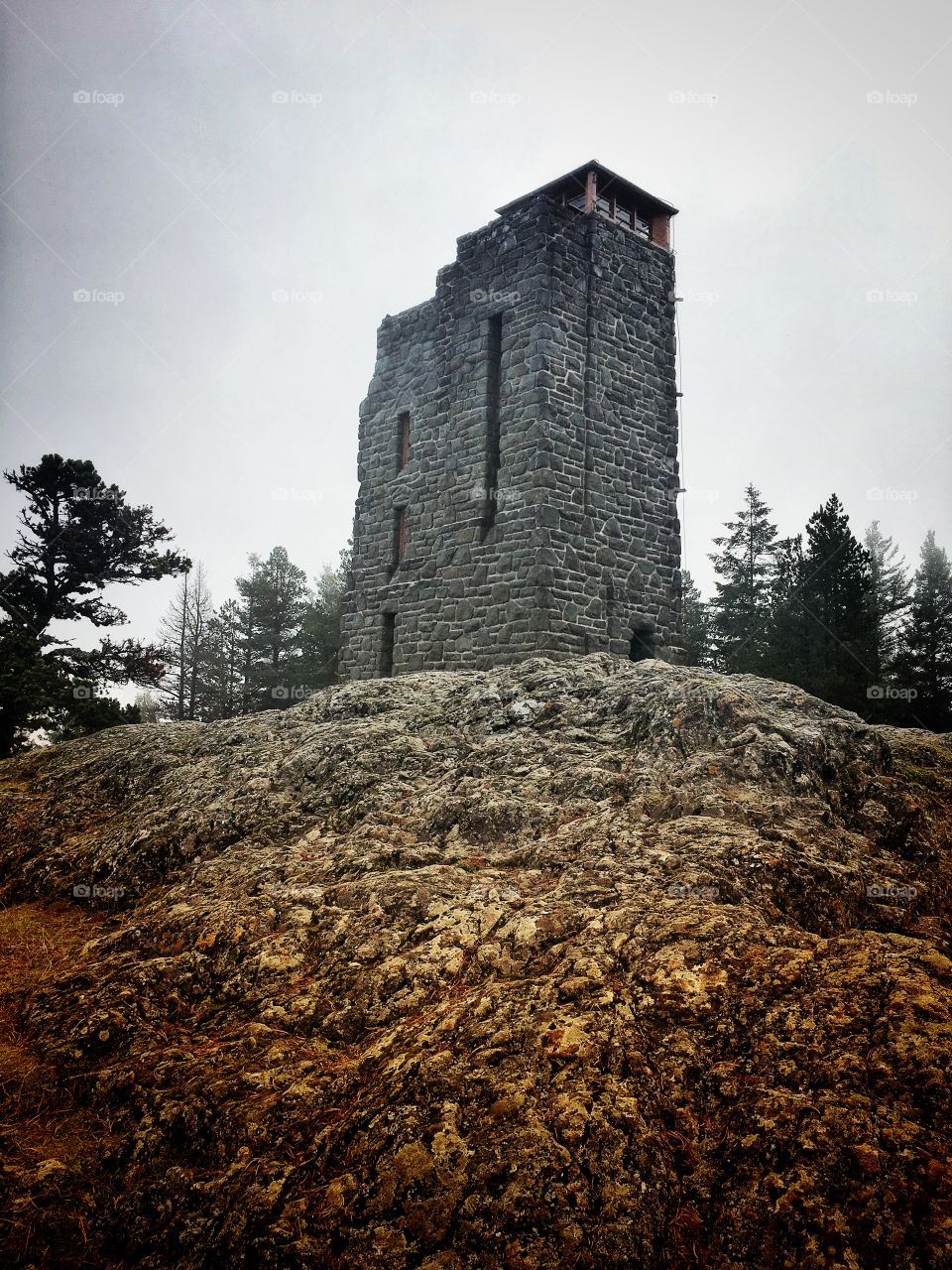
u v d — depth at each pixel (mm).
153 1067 3592
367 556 18516
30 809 8828
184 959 4477
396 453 17984
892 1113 2490
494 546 15125
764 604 37469
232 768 8172
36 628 24734
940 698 25594
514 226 15484
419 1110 2848
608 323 15891
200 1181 2961
